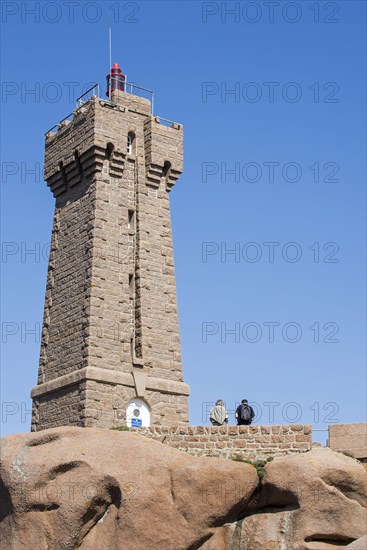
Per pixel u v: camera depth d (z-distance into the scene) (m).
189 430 47.00
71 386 57.81
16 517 44.62
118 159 61.59
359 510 42.28
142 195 62.25
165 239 62.59
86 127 61.72
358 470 42.81
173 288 62.00
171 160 63.75
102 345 58.03
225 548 43.41
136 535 42.88
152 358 59.59
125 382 57.94
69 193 63.03
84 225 60.75
